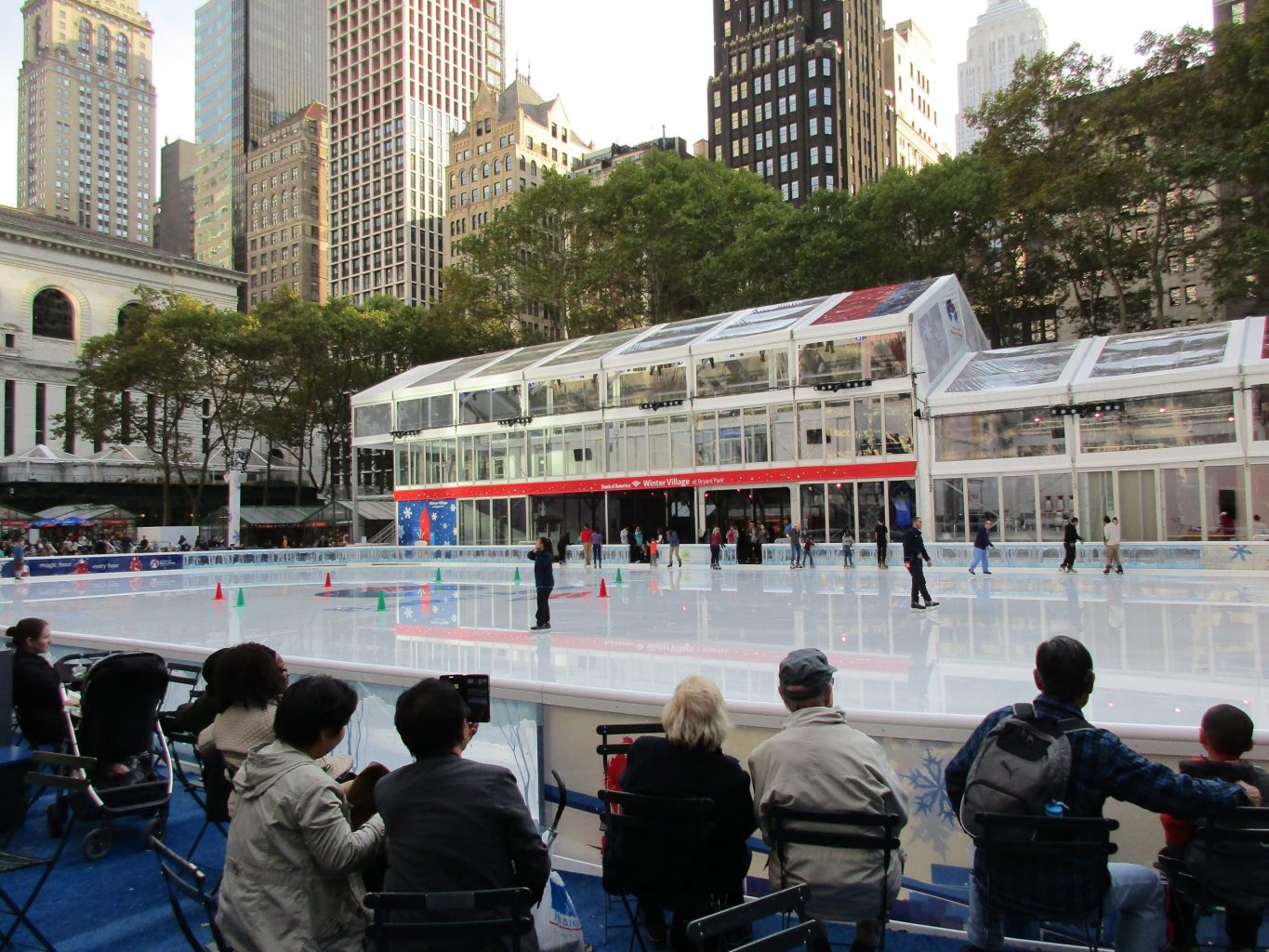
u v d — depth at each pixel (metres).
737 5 102.62
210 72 176.25
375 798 3.27
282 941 3.21
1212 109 36.62
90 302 69.56
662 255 49.91
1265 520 25.16
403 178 137.62
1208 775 3.58
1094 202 40.00
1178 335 30.72
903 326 31.42
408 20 139.75
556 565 35.44
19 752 5.75
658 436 37.16
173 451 59.75
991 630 13.85
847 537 28.66
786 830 3.57
